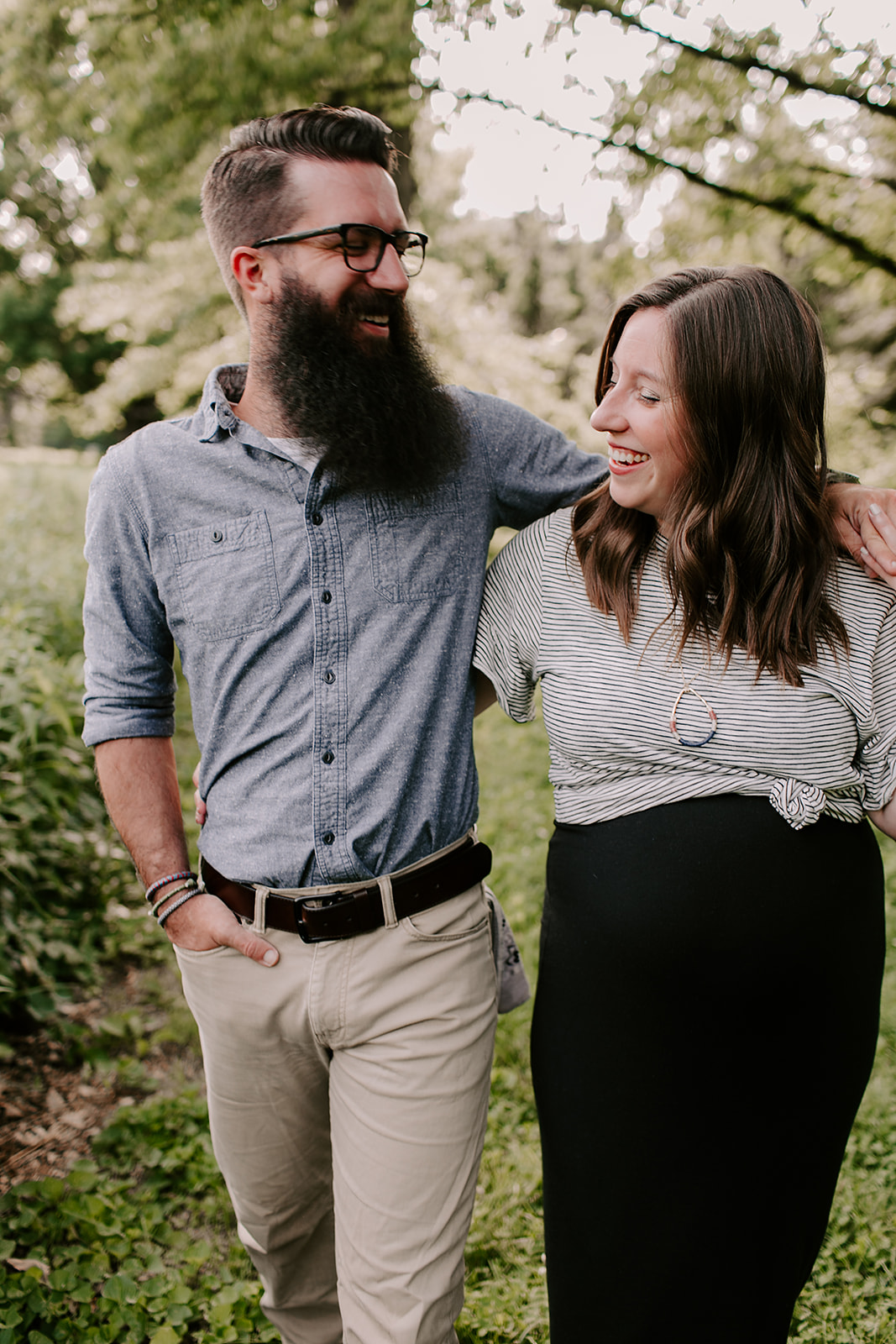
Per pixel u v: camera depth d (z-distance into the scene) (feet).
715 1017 4.71
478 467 5.82
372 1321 5.05
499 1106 9.17
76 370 64.18
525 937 11.99
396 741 5.24
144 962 12.13
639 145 24.38
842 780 4.89
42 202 41.68
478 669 5.60
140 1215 8.16
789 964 4.69
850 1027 4.84
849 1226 7.70
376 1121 5.21
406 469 5.31
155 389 30.22
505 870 13.74
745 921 4.69
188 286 28.50
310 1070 5.67
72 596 20.80
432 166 35.63
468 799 5.57
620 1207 4.83
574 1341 5.03
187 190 27.22
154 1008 11.24
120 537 5.51
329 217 5.29
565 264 57.88
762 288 4.91
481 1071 5.42
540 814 15.89
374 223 5.38
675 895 4.75
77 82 26.30
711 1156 4.74
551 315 59.26
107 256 34.22
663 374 4.85
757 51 22.47
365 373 5.32
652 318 4.95
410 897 5.28
